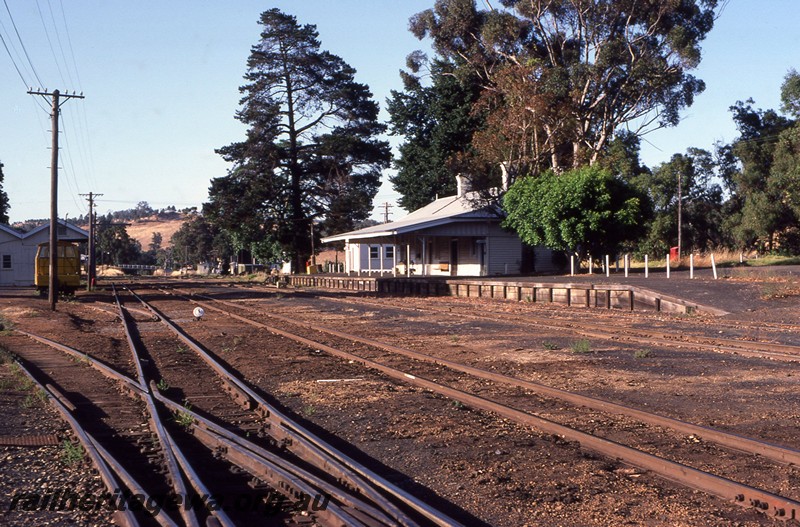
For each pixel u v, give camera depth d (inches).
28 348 720.3
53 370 568.1
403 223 2064.5
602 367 512.1
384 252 2706.7
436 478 273.6
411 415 375.9
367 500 241.6
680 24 1927.9
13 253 2659.9
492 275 1829.5
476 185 1915.6
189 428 352.5
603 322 821.9
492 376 476.7
